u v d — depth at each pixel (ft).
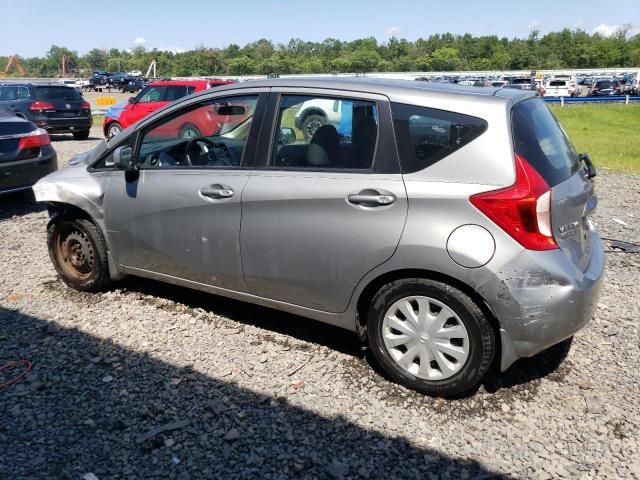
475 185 9.69
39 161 24.16
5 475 8.61
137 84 167.32
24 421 9.91
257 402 10.48
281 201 11.27
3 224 22.50
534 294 9.50
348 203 10.58
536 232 9.55
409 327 10.58
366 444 9.39
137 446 9.30
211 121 12.78
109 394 10.72
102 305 14.61
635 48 378.32
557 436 9.61
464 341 10.11
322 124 11.17
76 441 9.41
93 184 14.28
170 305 14.65
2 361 11.87
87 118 55.57
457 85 11.48
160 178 13.07
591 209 11.30
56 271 16.90
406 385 10.87
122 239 14.03
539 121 11.09
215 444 9.36
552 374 11.44
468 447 9.33
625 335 13.07
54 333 13.10
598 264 10.98
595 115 93.45
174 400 10.55
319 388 10.98
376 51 398.21
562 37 409.28
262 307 14.62
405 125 10.39
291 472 8.76
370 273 10.59
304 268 11.28
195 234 12.62
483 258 9.52
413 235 9.98
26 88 52.34
